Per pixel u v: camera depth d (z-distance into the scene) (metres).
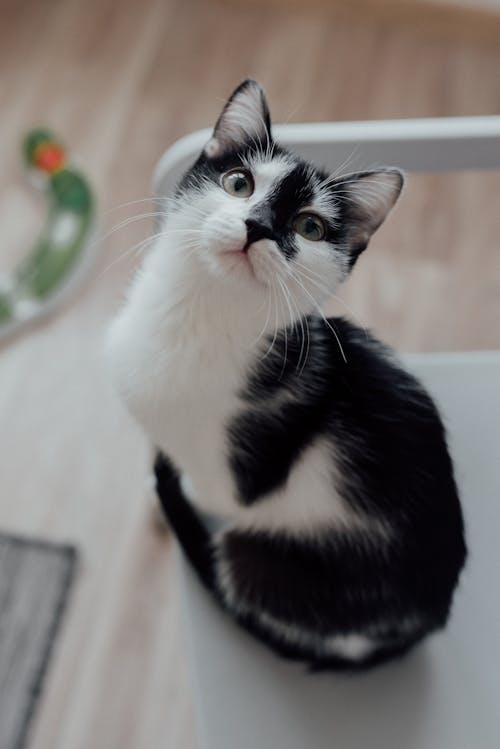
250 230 0.77
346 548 0.89
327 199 0.82
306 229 0.82
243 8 2.21
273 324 0.83
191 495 1.01
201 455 0.91
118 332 0.95
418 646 0.87
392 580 0.87
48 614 1.45
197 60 2.11
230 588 0.90
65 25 2.12
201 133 0.86
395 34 2.22
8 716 1.36
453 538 0.86
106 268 1.78
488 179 1.95
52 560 1.50
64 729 1.36
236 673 0.85
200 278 0.82
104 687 1.40
